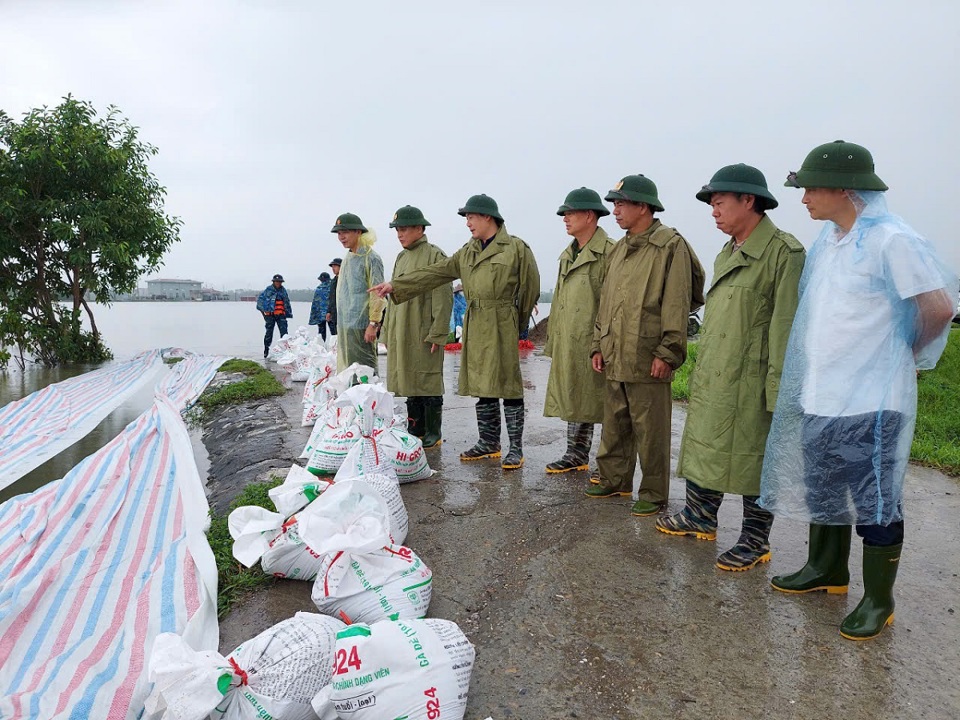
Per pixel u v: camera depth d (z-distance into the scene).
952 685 2.44
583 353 4.61
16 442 6.59
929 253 2.49
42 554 3.72
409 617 2.71
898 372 2.55
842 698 2.36
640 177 3.85
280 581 3.27
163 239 14.28
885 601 2.75
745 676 2.49
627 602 3.05
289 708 2.12
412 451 4.66
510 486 4.71
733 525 4.02
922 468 5.41
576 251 4.70
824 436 2.64
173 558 3.52
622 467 4.38
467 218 4.93
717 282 3.42
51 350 13.50
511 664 2.59
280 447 5.96
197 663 2.05
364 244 6.10
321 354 7.58
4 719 2.30
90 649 2.78
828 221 2.79
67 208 12.39
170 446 5.39
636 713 2.30
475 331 5.01
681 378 9.25
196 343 18.89
